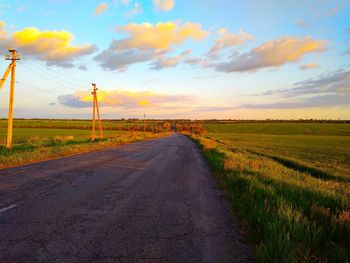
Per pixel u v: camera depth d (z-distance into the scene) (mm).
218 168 12375
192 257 3678
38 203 6191
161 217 5395
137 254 3717
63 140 31859
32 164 13117
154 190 7945
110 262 3467
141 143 36500
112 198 6855
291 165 18109
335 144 50844
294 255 3502
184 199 6934
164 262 3516
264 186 7223
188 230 4699
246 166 12133
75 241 4094
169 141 44281
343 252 3508
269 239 4004
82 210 5734
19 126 108000
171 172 11664
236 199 6676
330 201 6223
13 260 3455
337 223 4516
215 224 5043
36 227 4648
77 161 14633
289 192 6781
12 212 5477
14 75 19156
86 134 62969
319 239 4074
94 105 34875
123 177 10055
